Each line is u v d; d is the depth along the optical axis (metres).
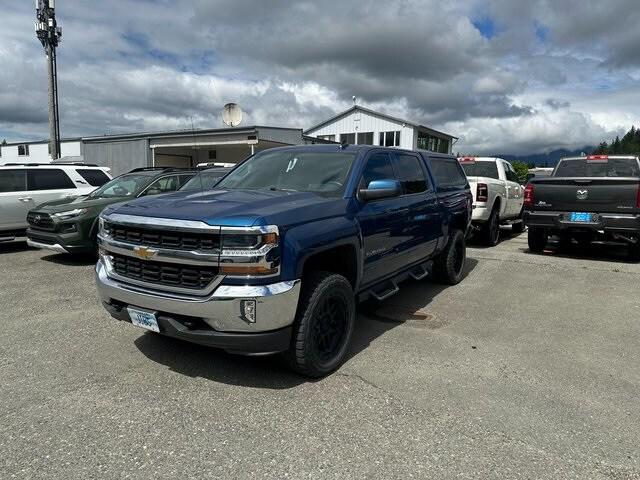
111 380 3.72
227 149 28.19
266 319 3.33
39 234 8.42
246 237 3.27
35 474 2.60
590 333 4.97
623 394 3.63
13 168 10.13
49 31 19.16
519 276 7.62
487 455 2.83
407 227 5.24
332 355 3.96
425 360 4.20
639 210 8.24
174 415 3.23
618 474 2.68
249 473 2.64
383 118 32.66
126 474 2.61
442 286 6.94
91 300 5.92
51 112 19.80
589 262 8.84
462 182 7.31
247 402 3.42
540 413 3.32
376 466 2.72
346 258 4.23
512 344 4.62
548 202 8.99
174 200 3.92
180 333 3.44
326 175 4.57
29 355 4.18
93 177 11.29
